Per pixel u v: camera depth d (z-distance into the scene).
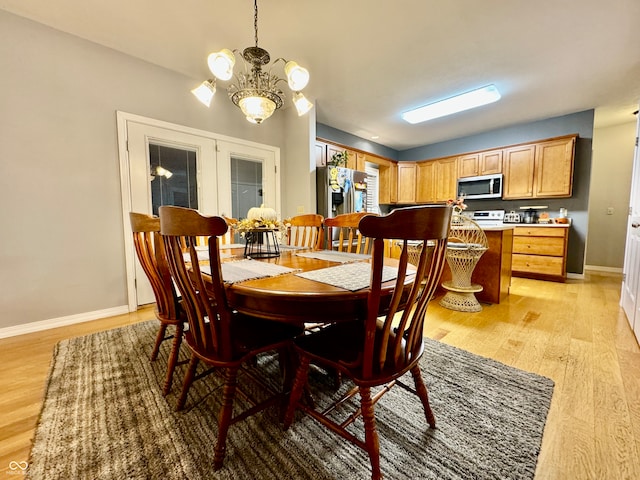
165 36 2.29
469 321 2.39
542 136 4.21
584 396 1.38
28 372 1.62
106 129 2.46
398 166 5.54
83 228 2.39
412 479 0.96
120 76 2.52
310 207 3.68
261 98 1.79
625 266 2.65
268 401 1.17
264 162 3.70
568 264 4.15
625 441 1.11
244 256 1.66
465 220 2.64
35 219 2.18
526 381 1.52
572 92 3.28
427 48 2.44
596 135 4.61
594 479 0.95
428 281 0.97
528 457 1.04
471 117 4.10
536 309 2.70
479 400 1.37
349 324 1.27
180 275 1.05
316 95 3.38
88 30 2.22
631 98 3.45
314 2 1.91
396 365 0.98
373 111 3.85
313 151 3.70
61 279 2.30
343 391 1.46
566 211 4.12
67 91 2.27
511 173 4.34
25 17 2.07
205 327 1.12
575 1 1.90
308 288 0.94
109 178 2.50
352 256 1.66
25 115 2.11
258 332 1.19
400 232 0.80
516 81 3.02
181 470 0.99
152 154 2.75
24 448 1.08
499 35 2.26
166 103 2.81
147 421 1.23
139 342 2.00
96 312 2.48
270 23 2.13
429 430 1.18
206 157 3.13
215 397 1.40
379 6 1.95
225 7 1.96
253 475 0.98
